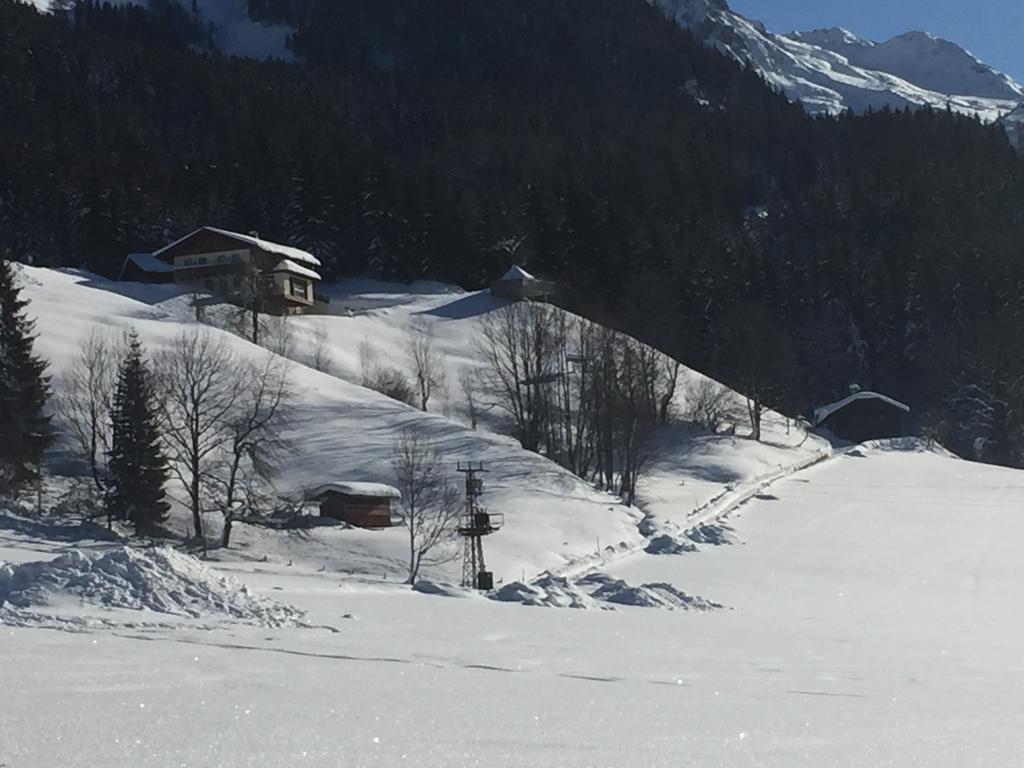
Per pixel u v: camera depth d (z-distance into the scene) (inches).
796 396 4581.7
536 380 3078.2
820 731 307.0
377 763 236.1
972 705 394.6
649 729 297.6
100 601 621.3
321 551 1867.6
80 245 4975.4
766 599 1505.9
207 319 3540.8
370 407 2699.3
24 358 2241.6
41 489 2110.0
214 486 2054.6
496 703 340.2
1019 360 4409.5
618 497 2522.1
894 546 2127.2
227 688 351.9
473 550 1722.4
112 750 242.5
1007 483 3065.9
